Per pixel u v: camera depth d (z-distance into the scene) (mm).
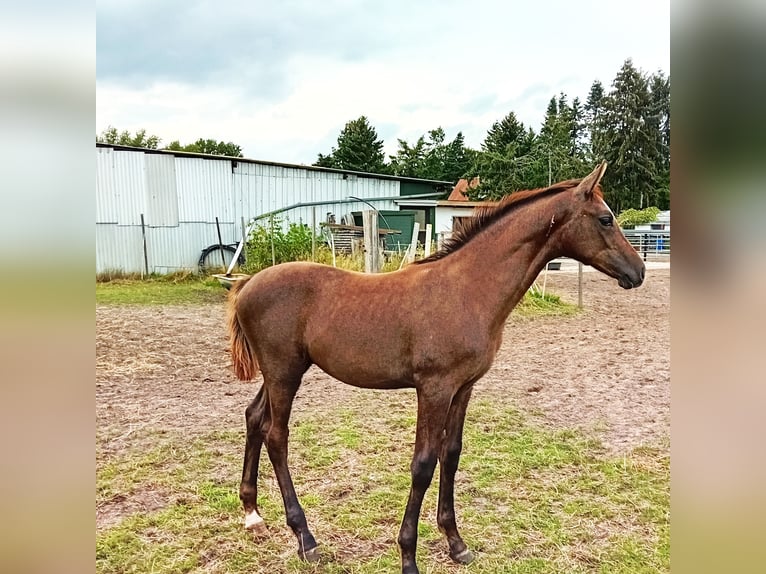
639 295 13141
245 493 3229
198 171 15539
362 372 2840
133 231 14680
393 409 5398
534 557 3000
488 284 2746
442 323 2648
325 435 4684
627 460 4219
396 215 16828
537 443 4543
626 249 2707
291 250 12984
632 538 3168
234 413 5195
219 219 15969
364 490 3725
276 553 3023
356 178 18266
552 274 17453
